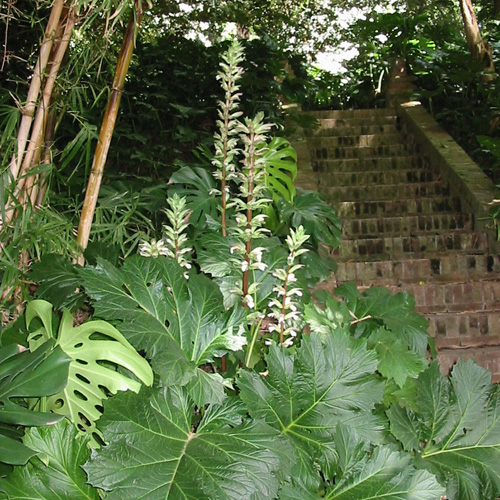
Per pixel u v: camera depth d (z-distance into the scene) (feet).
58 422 5.13
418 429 6.21
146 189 11.91
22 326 6.47
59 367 4.90
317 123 21.13
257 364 7.20
